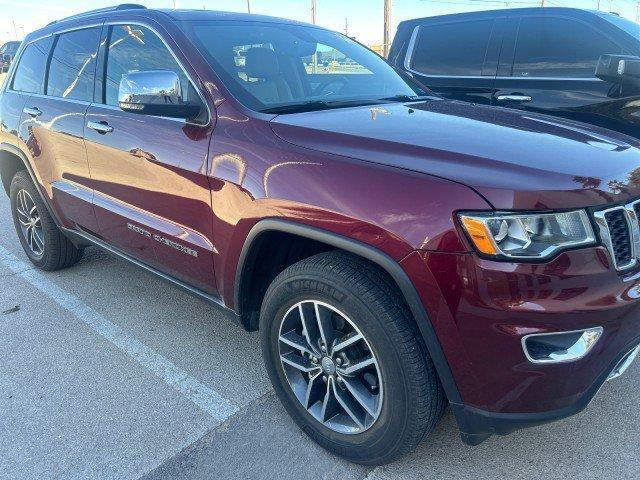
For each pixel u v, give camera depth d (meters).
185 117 2.50
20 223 4.39
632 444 2.28
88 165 3.26
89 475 2.21
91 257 4.61
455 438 2.36
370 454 2.12
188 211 2.58
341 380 2.14
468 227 1.68
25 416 2.56
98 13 3.49
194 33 2.78
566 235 1.69
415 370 1.86
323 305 2.07
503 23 4.96
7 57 24.20
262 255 2.38
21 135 3.91
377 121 2.34
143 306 3.68
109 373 2.91
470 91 5.14
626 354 1.87
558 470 2.16
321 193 1.98
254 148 2.26
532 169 1.79
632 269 1.83
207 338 3.26
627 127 4.28
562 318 1.67
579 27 4.58
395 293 1.89
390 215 1.81
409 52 5.57
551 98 4.66
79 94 3.43
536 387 1.75
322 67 3.14
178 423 2.51
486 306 1.69
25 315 3.58
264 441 2.38
